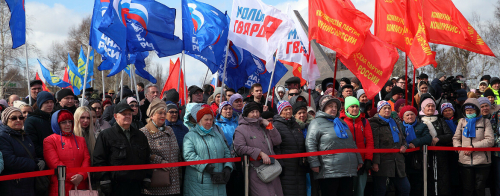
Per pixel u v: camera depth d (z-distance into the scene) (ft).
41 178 15.29
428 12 24.84
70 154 15.76
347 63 22.70
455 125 23.66
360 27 22.49
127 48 22.62
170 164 16.40
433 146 21.80
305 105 20.88
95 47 20.40
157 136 17.21
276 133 18.89
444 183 22.52
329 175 18.93
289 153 19.19
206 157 17.38
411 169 22.35
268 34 24.06
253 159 17.98
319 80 61.93
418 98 29.84
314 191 20.80
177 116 19.45
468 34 24.75
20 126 15.37
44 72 43.11
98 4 20.34
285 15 24.30
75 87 41.34
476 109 22.20
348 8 22.68
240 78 28.09
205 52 25.09
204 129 17.60
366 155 20.13
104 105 25.30
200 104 18.43
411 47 24.20
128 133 16.39
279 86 28.96
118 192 15.98
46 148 15.61
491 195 23.79
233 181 19.39
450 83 27.48
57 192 15.42
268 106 25.29
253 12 23.98
